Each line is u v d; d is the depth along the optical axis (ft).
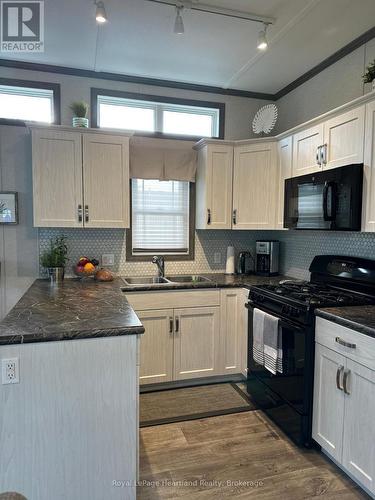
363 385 5.70
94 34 8.51
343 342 6.12
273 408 8.22
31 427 4.96
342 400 6.19
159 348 9.70
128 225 10.23
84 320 5.63
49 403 5.00
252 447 7.29
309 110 10.70
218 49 9.23
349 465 6.01
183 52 9.40
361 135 7.04
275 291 8.40
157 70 10.48
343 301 7.23
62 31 8.38
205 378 10.36
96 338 5.15
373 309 6.82
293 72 10.62
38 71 10.19
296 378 7.33
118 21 7.95
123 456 5.38
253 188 10.73
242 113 12.17
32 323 5.43
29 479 5.00
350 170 7.13
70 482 5.17
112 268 11.16
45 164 9.44
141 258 11.40
